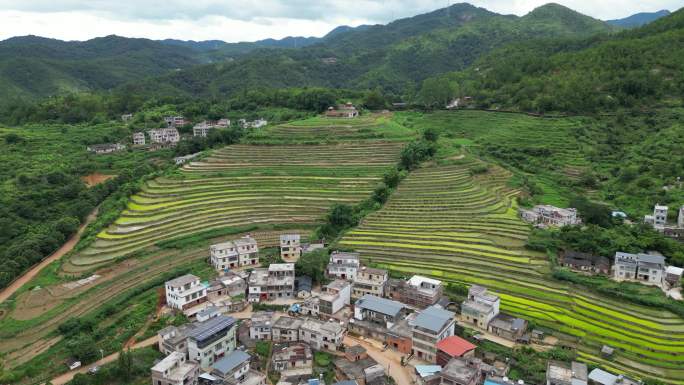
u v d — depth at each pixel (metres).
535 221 109.25
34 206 127.81
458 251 97.12
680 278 84.62
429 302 82.44
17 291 89.75
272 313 81.19
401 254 97.50
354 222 110.94
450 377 62.78
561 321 76.94
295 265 93.75
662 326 75.56
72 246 109.81
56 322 77.56
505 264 92.56
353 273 91.44
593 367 66.88
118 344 72.69
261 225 111.19
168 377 62.19
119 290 86.94
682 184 122.19
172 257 98.44
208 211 116.25
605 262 90.31
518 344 73.06
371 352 73.56
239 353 67.88
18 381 64.69
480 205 116.44
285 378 66.75
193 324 74.75
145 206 119.69
